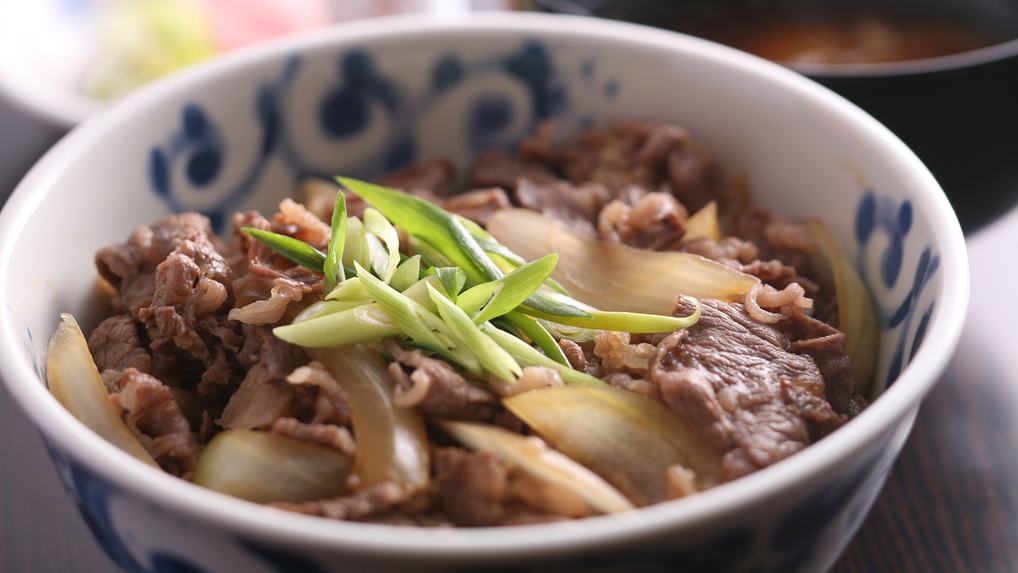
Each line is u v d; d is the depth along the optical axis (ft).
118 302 1.03
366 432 0.90
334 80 1.15
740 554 0.82
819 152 1.07
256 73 1.12
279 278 0.96
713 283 1.01
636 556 0.79
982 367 1.16
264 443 0.90
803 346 0.97
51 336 0.98
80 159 1.03
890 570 1.02
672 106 1.15
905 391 0.84
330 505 0.86
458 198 1.12
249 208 1.15
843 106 1.06
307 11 1.65
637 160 1.15
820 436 0.92
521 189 1.11
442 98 1.18
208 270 0.99
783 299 0.98
